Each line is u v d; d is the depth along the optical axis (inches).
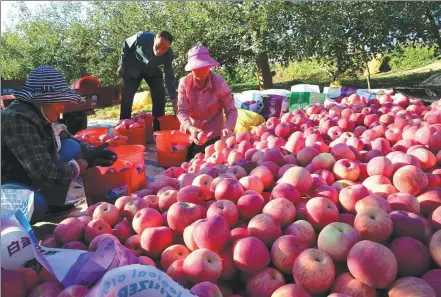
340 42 443.8
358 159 117.6
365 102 214.2
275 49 470.9
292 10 436.1
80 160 134.0
